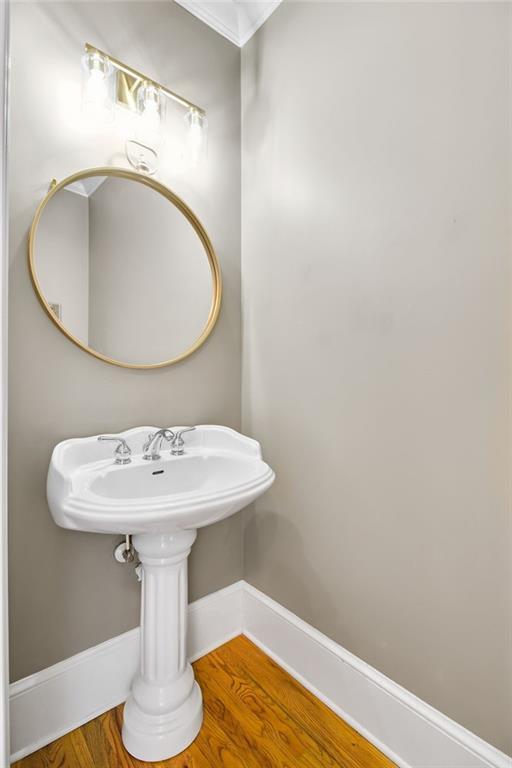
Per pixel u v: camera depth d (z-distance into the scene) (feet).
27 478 3.71
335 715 4.14
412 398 3.52
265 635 5.11
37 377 3.76
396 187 3.60
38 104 3.71
